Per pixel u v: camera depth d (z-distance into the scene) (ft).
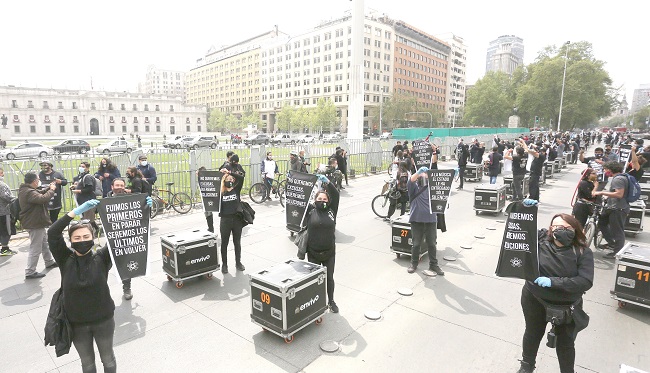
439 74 400.06
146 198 14.39
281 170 54.29
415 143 44.04
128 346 13.96
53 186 20.53
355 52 78.54
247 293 18.48
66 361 13.23
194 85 549.13
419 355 13.35
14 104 285.02
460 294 18.35
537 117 205.16
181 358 13.24
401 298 17.94
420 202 20.51
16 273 20.89
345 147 60.90
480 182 57.88
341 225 31.63
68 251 10.21
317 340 14.33
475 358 13.15
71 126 310.24
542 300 10.64
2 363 13.01
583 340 14.29
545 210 37.32
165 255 19.40
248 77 428.15
